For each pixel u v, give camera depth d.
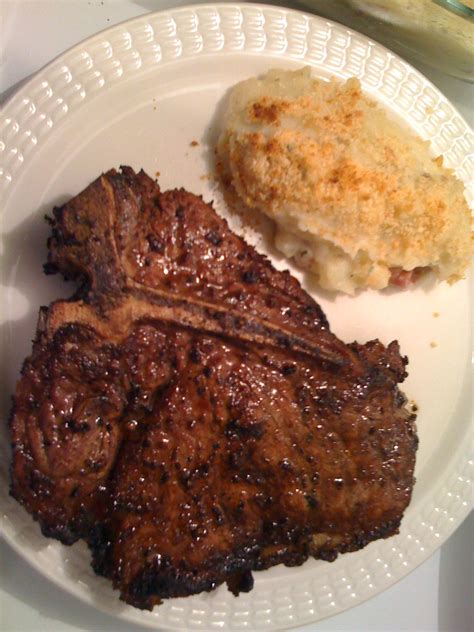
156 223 0.27
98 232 0.26
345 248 0.33
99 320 0.26
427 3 0.34
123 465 0.26
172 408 0.26
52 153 0.32
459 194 0.35
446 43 0.37
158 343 0.26
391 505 0.28
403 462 0.29
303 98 0.33
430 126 0.38
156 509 0.26
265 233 0.35
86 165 0.33
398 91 0.38
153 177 0.34
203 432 0.27
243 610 0.33
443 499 0.37
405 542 0.36
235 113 0.34
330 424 0.28
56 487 0.26
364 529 0.28
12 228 0.31
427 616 0.39
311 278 0.35
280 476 0.27
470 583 0.40
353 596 0.35
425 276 0.37
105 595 0.31
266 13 0.35
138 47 0.33
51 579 0.30
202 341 0.27
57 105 0.32
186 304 0.26
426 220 0.33
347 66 0.37
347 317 0.36
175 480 0.26
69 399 0.26
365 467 0.28
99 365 0.26
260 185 0.32
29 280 0.31
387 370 0.30
